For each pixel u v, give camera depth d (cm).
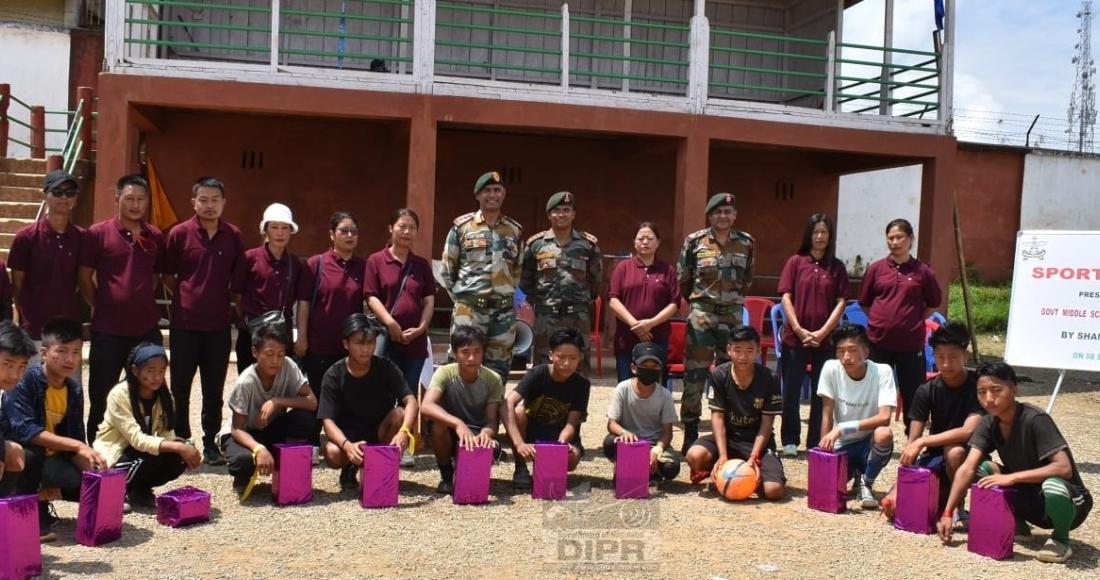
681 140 1135
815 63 1380
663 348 696
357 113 1052
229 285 609
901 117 1185
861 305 718
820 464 548
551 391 588
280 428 568
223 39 1280
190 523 481
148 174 1254
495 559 440
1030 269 810
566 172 1391
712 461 589
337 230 633
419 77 1062
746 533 497
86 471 449
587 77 1380
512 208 1377
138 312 580
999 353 1427
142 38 1134
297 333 620
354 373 554
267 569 418
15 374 427
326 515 509
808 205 1473
